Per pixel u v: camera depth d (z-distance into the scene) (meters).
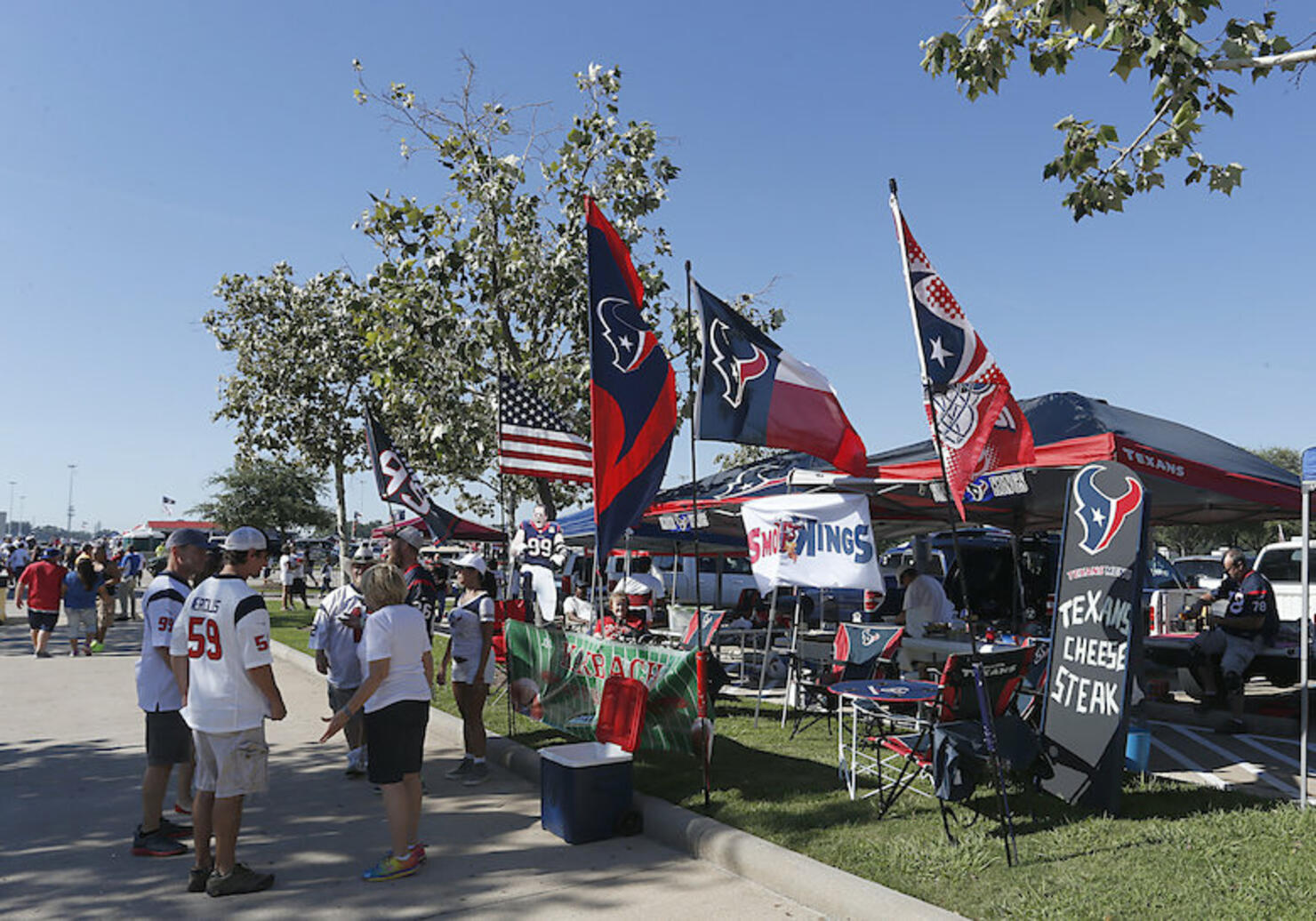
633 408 7.17
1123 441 7.32
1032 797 6.36
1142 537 5.99
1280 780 7.04
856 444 8.16
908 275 5.88
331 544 58.00
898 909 4.44
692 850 5.78
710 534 13.47
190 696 5.07
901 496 9.74
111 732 9.65
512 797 7.15
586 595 16.44
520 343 13.95
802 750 8.02
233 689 5.02
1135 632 5.92
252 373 24.22
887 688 6.36
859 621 13.72
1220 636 9.37
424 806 6.89
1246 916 4.22
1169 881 4.67
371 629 5.35
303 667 14.29
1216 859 4.96
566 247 12.83
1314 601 14.64
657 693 6.65
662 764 7.59
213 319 24.16
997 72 6.73
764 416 7.70
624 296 7.29
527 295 13.56
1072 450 7.55
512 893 5.14
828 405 8.07
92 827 6.35
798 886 4.98
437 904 4.98
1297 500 8.06
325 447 23.97
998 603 18.22
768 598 17.19
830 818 5.95
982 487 8.30
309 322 23.59
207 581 5.15
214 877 5.07
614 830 6.14
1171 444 8.43
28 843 6.01
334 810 6.77
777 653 10.23
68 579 16.17
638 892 5.16
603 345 7.06
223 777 5.01
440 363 13.60
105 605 17.06
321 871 5.48
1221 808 5.95
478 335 13.33
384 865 5.34
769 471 10.87
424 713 5.48
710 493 10.80
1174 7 6.07
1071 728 6.14
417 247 13.29
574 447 9.88
